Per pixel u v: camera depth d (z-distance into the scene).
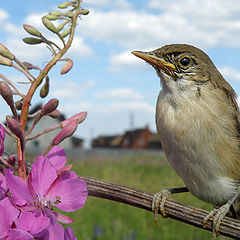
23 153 0.08
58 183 0.08
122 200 0.13
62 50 0.09
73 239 0.08
